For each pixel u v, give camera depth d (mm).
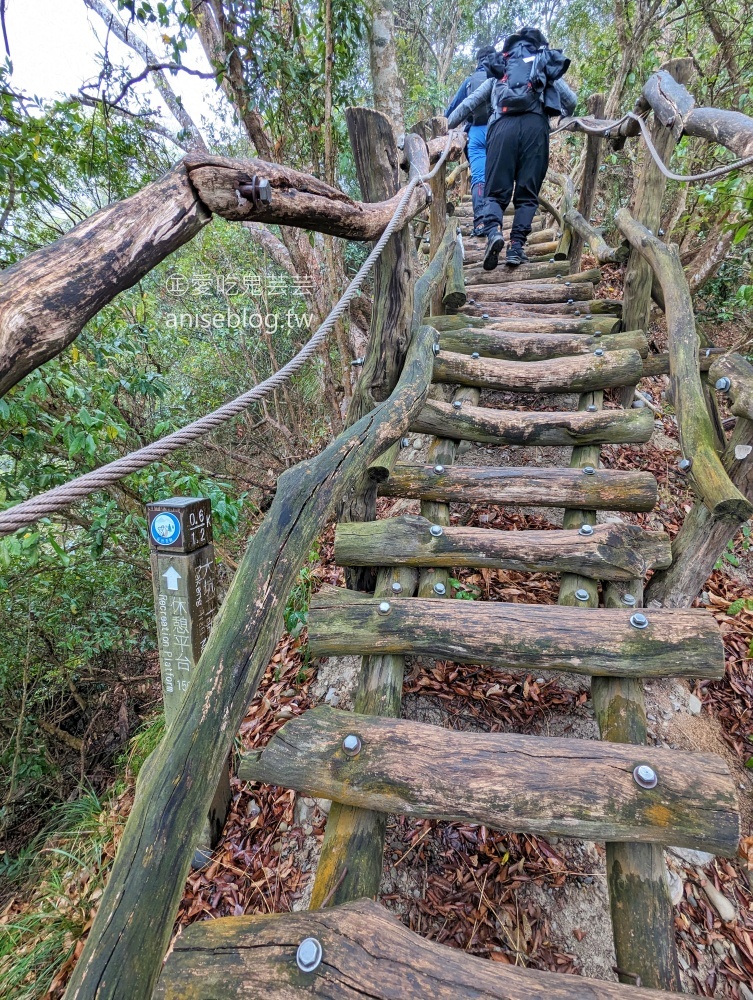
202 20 3133
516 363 2777
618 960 1070
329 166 3557
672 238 4816
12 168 2732
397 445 2215
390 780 1230
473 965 919
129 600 4039
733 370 1908
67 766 3707
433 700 1887
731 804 1132
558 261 4402
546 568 1865
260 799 1848
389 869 1518
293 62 3309
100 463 2980
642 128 2850
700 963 1339
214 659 1104
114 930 785
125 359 3512
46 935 1796
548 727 1779
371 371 2412
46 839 2527
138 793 959
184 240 1017
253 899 1579
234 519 3193
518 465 2881
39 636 3660
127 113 3117
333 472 1561
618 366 2605
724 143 2051
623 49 4754
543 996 878
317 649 1683
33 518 760
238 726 1057
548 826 1146
